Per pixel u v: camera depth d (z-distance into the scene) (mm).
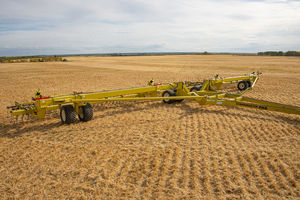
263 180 3252
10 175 3514
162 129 5402
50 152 4262
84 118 5977
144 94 8422
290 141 4598
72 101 5676
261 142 4566
